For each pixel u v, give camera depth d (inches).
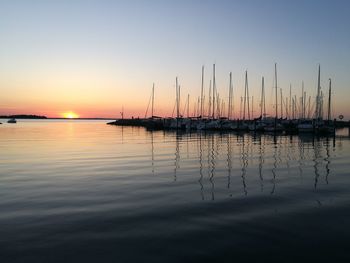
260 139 2630.4
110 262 403.5
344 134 3373.5
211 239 471.5
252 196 722.2
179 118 4443.9
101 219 559.8
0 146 1991.9
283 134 3294.8
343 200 689.6
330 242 462.0
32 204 652.7
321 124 3353.8
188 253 426.6
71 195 727.1
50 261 405.1
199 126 4097.0
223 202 668.7
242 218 564.7
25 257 415.8
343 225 531.2
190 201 676.7
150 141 2429.9
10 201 675.4
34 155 1512.1
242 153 1600.6
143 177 946.7
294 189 796.6
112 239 472.4
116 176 962.1
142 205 645.9
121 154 1557.6
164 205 646.5
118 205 645.9
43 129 4869.6
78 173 1013.8
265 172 1045.2
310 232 498.9
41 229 511.8
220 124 4003.4
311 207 634.8
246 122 3870.6
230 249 438.6
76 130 4547.2
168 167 1140.5
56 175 978.7
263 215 581.9
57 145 2079.2
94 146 2006.6
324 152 1653.5
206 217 569.9
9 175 979.3
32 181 887.1
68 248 442.0
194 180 904.3
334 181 900.6
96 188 799.1
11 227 520.4
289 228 515.8
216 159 1368.1
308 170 1088.8
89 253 427.2
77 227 520.7
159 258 413.1
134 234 491.2
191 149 1804.9
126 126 6609.3
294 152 1651.1
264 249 438.6
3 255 421.4
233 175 986.7
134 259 410.6
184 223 538.9
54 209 618.2
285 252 430.3
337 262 404.2
